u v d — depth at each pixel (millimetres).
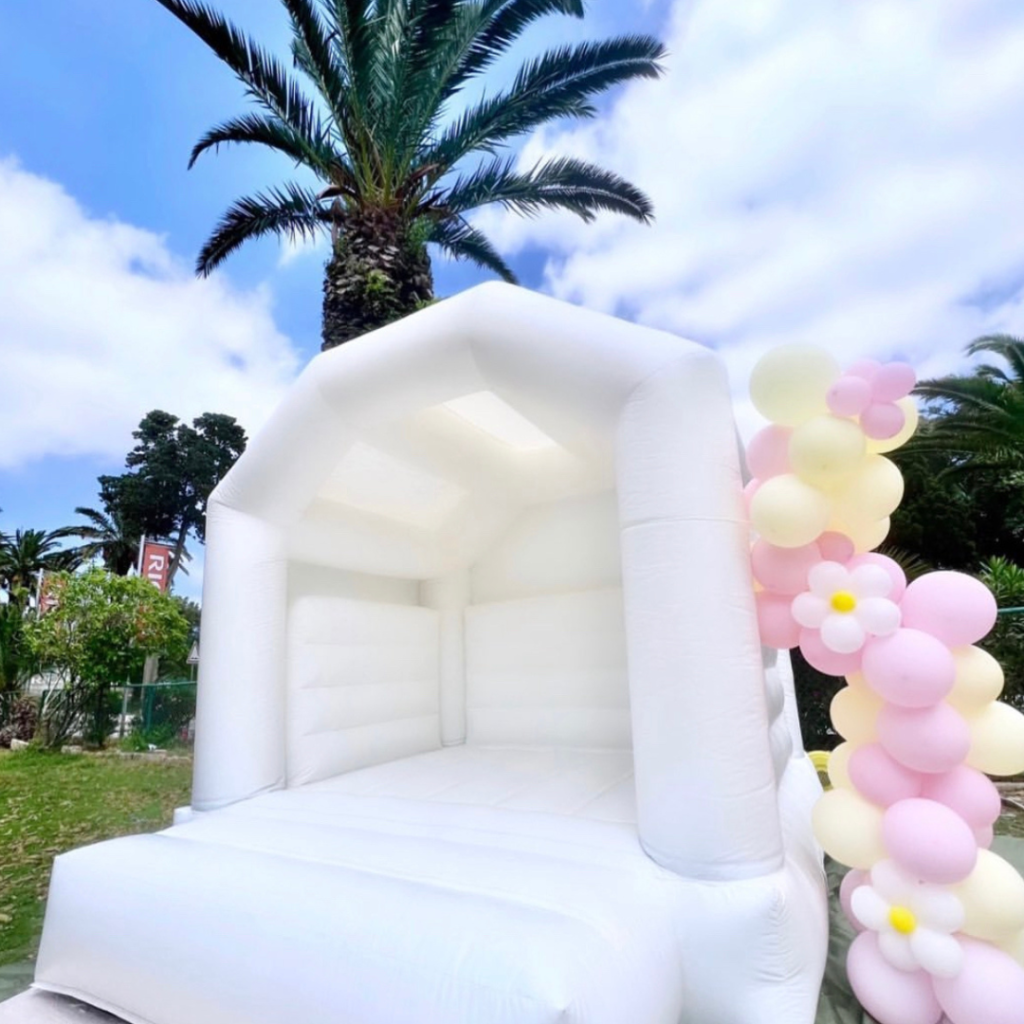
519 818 2082
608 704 3256
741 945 1520
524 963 1228
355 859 1842
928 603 1694
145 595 8352
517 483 3533
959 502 8656
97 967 1732
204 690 2549
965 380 9211
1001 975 1500
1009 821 3861
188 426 25734
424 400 2316
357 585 3398
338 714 2938
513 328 2010
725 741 1649
